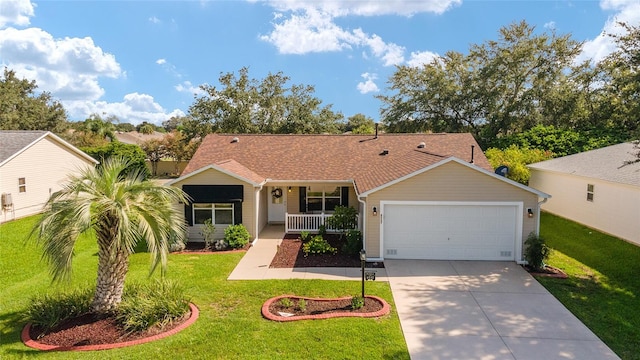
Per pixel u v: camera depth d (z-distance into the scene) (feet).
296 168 62.54
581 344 25.79
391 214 44.98
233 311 30.68
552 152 86.48
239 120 133.28
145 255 46.50
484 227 44.45
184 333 26.84
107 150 104.73
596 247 48.80
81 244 52.03
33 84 157.28
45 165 73.15
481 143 114.93
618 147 65.21
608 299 33.55
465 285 36.83
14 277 39.27
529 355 24.39
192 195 53.01
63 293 31.53
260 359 23.43
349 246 47.47
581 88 105.40
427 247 45.21
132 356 23.89
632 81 43.04
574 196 61.93
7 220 63.46
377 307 31.32
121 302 29.30
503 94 116.88
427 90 127.34
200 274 39.83
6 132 72.23
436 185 44.09
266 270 41.32
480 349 25.07
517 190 43.34
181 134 155.53
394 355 24.11
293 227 58.59
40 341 25.81
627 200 49.70
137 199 28.91
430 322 28.86
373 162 64.18
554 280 38.27
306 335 26.45
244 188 53.57
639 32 40.91
